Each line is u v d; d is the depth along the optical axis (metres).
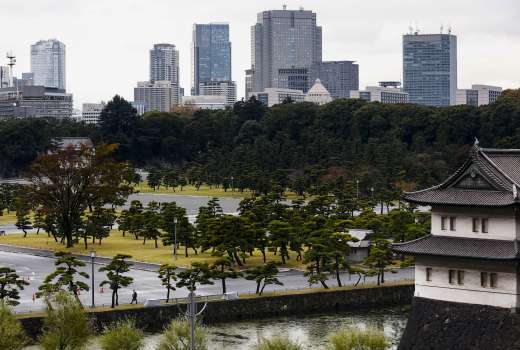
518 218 198.25
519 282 196.25
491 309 198.75
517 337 194.00
